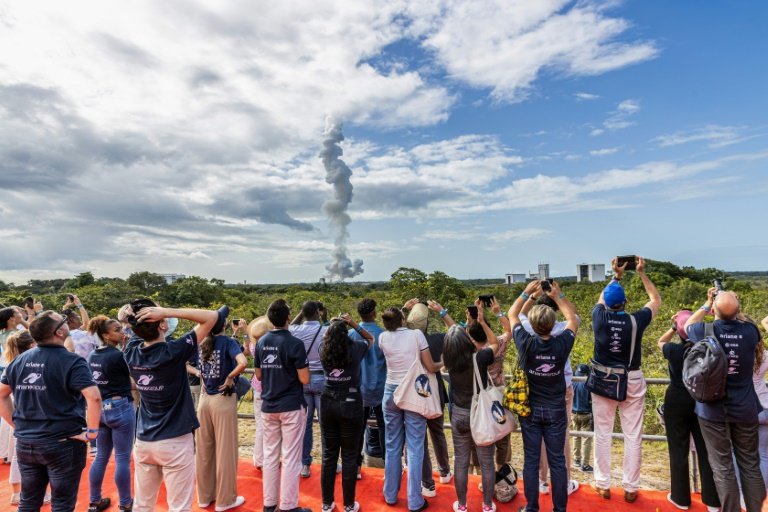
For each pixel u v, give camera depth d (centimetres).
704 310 357
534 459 340
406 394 362
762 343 347
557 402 336
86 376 305
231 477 390
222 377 386
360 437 375
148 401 304
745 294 2033
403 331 380
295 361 361
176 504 304
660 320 1451
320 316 460
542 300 382
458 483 363
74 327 530
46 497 402
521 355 342
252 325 439
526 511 343
